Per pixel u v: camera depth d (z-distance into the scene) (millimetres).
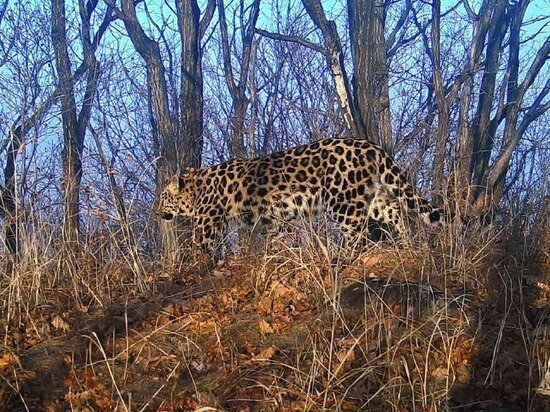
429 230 7340
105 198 7129
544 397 4305
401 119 12719
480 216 7535
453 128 12773
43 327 5383
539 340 4836
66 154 10977
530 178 9719
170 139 11453
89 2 14969
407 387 4363
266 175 8461
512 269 6148
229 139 14109
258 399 4273
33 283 5969
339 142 8328
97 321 5555
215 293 6242
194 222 8930
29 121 10453
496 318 5262
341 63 10148
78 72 14203
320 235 6938
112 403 4258
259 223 8516
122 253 6797
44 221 6504
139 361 4875
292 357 4777
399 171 8109
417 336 4781
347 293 5609
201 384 4523
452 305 5441
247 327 5406
